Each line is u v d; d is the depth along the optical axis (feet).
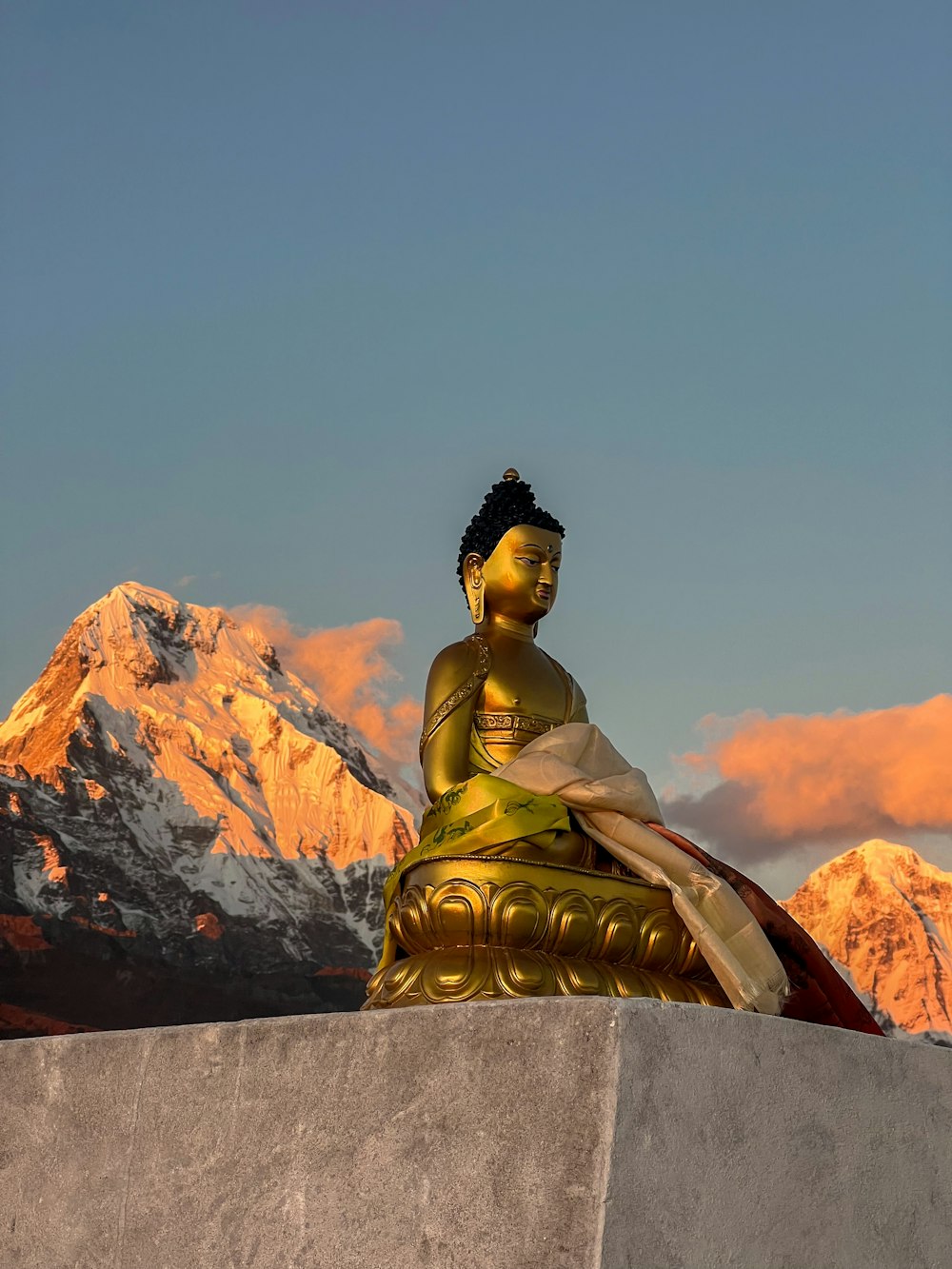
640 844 17.37
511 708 19.75
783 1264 12.67
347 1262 12.79
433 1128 12.60
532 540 20.76
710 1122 12.43
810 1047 13.64
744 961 16.44
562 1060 12.06
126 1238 14.57
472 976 16.56
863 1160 13.78
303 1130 13.51
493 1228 11.95
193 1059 14.65
